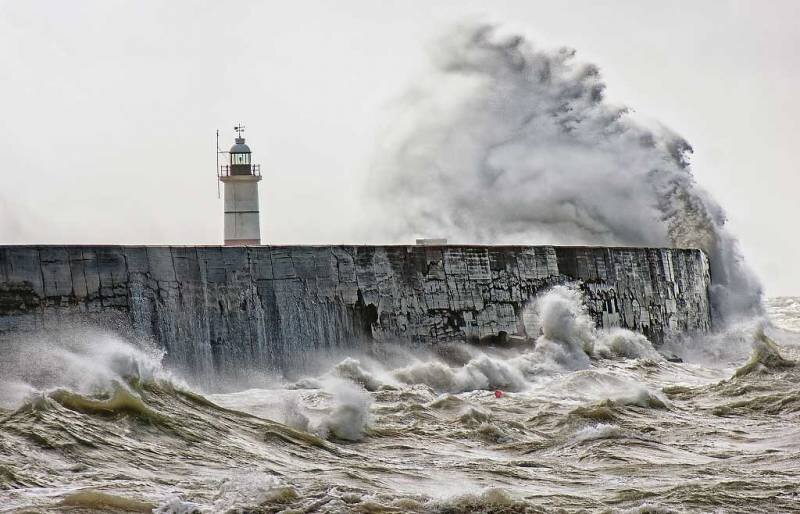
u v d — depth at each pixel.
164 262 86.94
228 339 89.88
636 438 64.88
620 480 53.81
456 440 65.06
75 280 81.69
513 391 94.75
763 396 80.56
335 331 97.75
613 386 91.69
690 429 69.19
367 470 54.03
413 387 89.56
